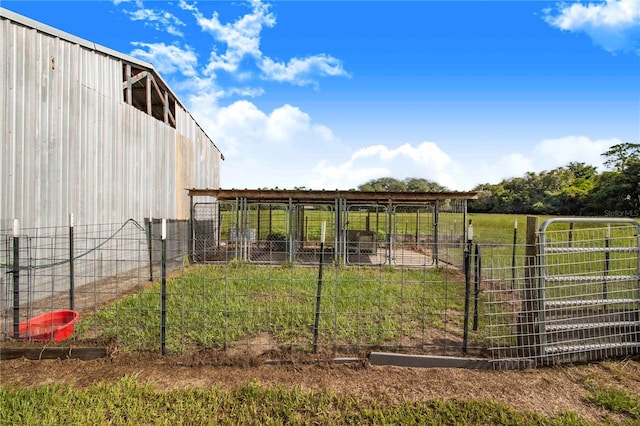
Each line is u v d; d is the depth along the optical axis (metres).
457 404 3.09
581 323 4.09
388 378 3.55
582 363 3.90
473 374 3.66
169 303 5.81
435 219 12.99
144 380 3.46
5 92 5.98
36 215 6.49
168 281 7.52
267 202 12.92
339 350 4.12
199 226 14.08
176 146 12.70
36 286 6.30
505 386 3.42
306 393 3.22
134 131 9.80
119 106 9.08
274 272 8.90
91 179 7.97
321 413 2.97
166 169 11.84
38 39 6.61
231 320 4.98
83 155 7.72
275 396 3.17
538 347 3.90
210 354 3.96
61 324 4.84
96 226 8.06
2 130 5.92
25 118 6.33
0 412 2.88
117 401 3.06
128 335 4.36
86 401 3.06
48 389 3.21
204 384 3.41
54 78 6.96
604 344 3.97
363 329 4.72
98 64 8.31
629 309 4.29
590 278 3.96
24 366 3.73
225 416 2.92
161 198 11.45
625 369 3.77
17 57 6.20
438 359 3.80
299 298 6.13
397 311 5.56
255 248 14.65
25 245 6.14
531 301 3.93
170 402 3.08
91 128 8.00
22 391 3.18
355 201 14.14
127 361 3.80
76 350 3.89
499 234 18.50
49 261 6.64
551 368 3.79
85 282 7.20
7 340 4.20
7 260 5.58
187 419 2.85
